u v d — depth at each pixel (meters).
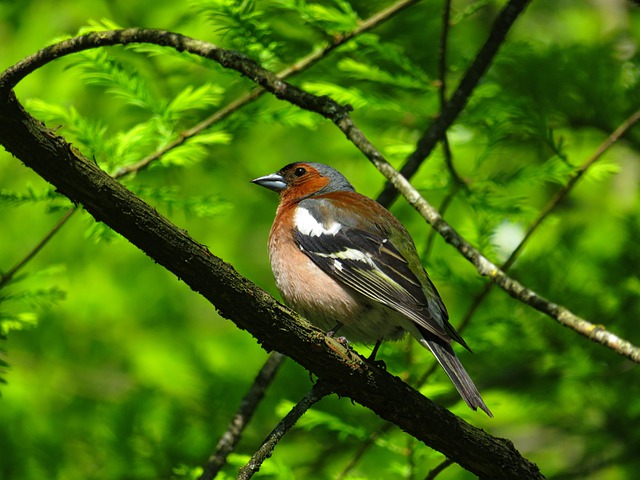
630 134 12.88
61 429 13.35
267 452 6.59
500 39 9.65
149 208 6.41
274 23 11.10
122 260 16.31
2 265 15.95
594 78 12.23
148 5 13.48
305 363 6.93
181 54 8.78
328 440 12.45
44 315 15.21
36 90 14.15
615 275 11.80
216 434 12.07
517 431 13.95
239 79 9.04
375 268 8.48
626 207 14.01
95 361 15.16
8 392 14.01
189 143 9.02
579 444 13.48
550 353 11.38
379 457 11.91
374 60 11.25
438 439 7.19
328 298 8.55
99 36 7.39
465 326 10.14
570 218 15.01
